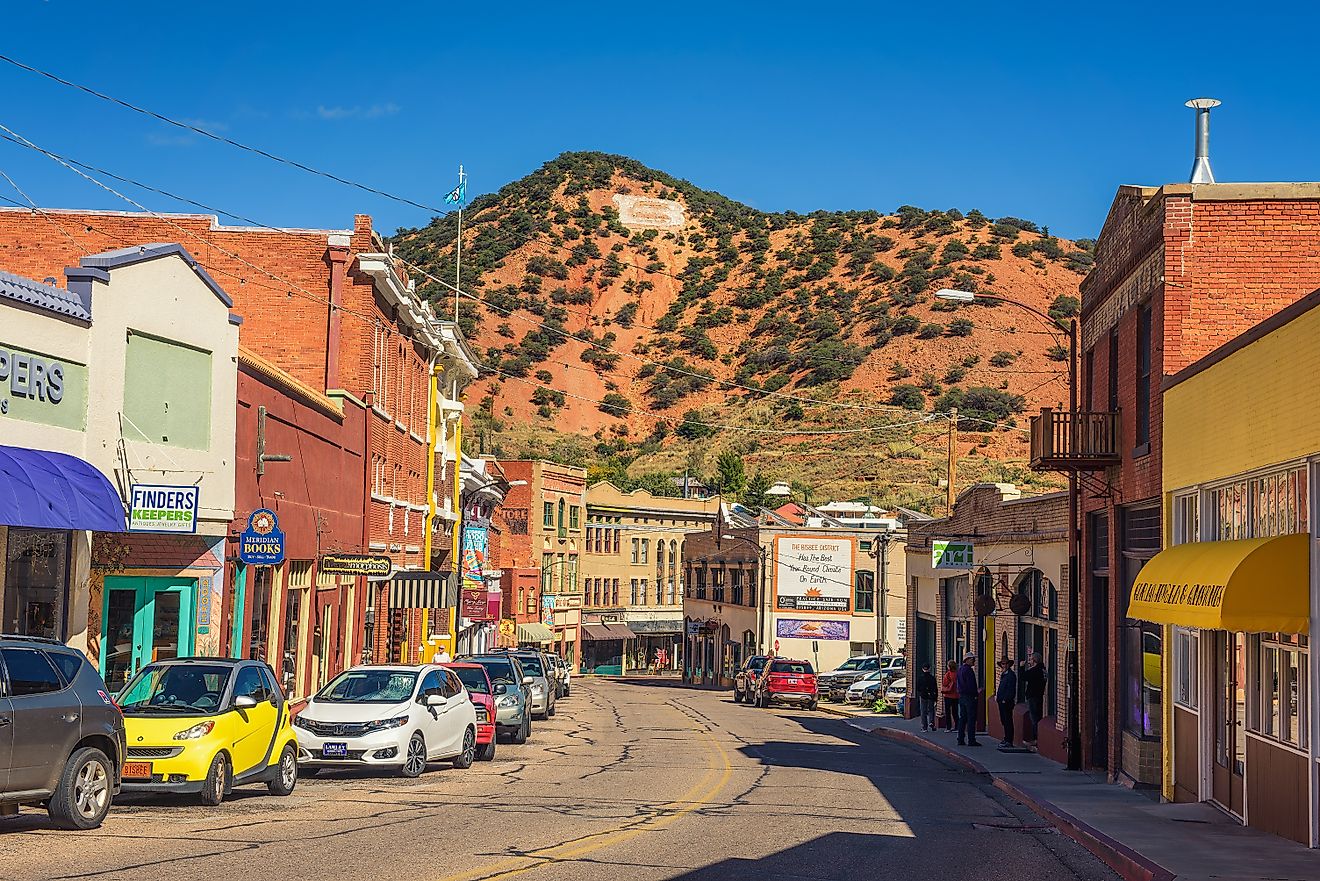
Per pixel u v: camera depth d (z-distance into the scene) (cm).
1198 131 2367
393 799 1820
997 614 3538
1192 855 1397
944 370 12338
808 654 6881
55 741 1350
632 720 4134
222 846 1314
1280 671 1573
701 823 1636
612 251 17475
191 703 1709
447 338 4881
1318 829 1444
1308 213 2058
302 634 3025
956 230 15738
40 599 1988
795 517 8338
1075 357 2450
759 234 17800
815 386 12850
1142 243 2202
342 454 3394
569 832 1505
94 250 3528
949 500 4525
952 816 1833
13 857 1202
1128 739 2241
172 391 2280
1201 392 1867
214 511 2378
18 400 1883
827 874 1275
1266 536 1628
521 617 7700
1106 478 2420
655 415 14175
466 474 5584
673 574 9869
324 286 3556
